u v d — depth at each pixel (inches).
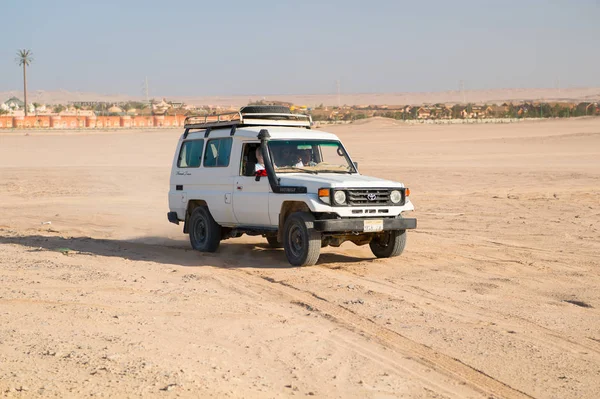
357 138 2524.6
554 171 1296.8
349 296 390.6
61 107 7165.4
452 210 814.5
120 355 276.2
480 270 464.4
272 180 488.4
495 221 720.3
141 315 345.4
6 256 523.2
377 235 507.8
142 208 888.9
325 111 6323.8
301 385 251.0
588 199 906.1
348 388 248.8
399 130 3041.3
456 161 1569.9
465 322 335.9
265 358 281.0
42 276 443.8
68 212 848.9
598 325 331.6
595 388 252.2
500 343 302.5
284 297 390.3
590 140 2162.9
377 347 297.0
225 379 253.1
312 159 515.8
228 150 532.4
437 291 402.3
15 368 259.4
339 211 463.5
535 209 813.9
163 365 265.7
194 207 577.9
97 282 426.0
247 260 518.3
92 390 237.0
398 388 249.6
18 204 930.7
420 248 556.4
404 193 486.0
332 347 296.5
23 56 5551.2
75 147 2153.1
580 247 559.2
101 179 1248.2
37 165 1541.6
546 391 249.3
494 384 255.4
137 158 1756.9
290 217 481.4
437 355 286.7
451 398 241.3
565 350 294.2
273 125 546.0
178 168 588.7
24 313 347.3
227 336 311.0
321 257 523.8
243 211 514.9
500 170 1331.2
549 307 365.7
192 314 349.1
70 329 317.1
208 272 463.8
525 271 460.8
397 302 376.2
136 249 572.4
